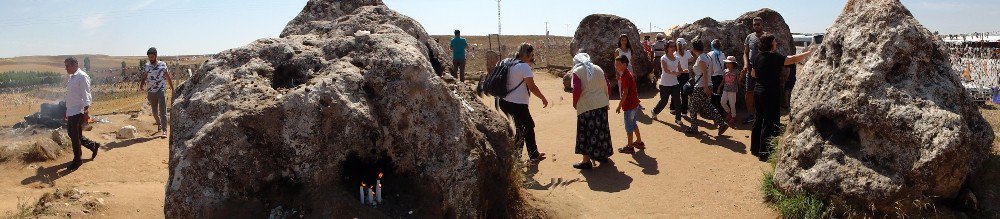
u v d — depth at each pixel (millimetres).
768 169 7484
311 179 4781
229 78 5109
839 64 6516
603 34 16031
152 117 12633
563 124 10992
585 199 6793
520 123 7836
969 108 6215
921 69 6016
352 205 4715
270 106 4793
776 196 6395
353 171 4984
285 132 4781
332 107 4875
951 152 5320
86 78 8586
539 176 7645
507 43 45469
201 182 4629
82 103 8523
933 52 6211
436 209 4977
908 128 5617
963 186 5824
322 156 4836
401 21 9938
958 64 12312
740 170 7648
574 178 7555
